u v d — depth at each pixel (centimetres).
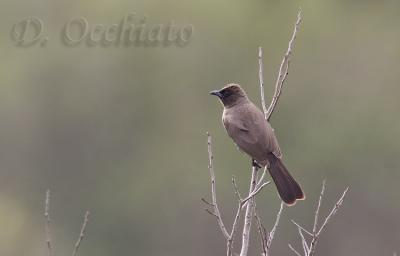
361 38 2936
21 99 2834
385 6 3023
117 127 2872
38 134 2845
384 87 2862
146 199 2798
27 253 2672
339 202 898
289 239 2466
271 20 2914
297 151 2756
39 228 2730
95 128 2862
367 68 2892
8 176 2816
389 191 2686
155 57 2869
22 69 2831
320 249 2592
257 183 995
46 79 2838
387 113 2800
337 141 2730
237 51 2881
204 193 2723
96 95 2855
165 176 2803
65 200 2823
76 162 2852
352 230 2634
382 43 2925
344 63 2895
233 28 2869
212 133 2827
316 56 2897
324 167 2722
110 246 2775
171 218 2753
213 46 2869
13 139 2833
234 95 1133
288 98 2825
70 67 2839
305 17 2928
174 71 2875
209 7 2842
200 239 2673
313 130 2769
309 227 2553
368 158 2731
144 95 2872
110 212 2808
